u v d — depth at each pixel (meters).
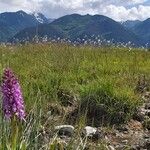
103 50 21.91
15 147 4.91
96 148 7.30
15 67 13.84
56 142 5.87
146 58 19.78
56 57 16.73
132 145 8.21
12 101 5.06
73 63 15.45
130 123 9.75
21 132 5.43
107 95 10.24
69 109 10.10
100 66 15.62
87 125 9.36
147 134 9.13
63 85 11.57
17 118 5.15
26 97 8.84
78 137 6.01
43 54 17.86
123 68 15.86
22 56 17.33
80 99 10.29
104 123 9.55
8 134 5.45
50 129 7.53
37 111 7.21
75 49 20.81
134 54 21.02
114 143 8.29
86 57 17.98
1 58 16.14
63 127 8.11
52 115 8.83
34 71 13.35
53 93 10.69
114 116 9.79
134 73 15.12
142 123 9.84
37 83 11.16
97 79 12.47
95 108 9.99
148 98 12.13
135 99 10.53
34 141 5.82
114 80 12.50
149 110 10.61
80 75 13.38
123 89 11.12
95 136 8.23
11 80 5.09
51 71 13.70
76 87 11.61
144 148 8.02
